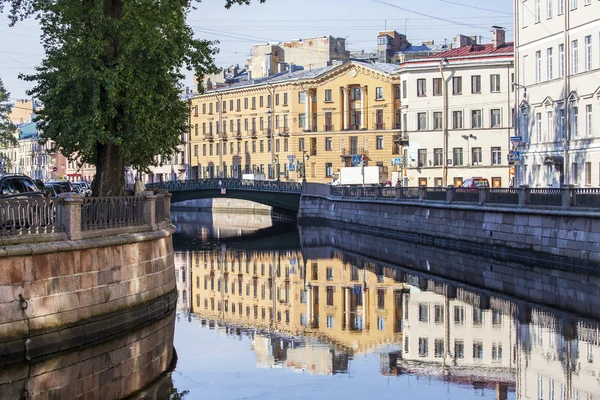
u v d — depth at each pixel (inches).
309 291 1427.2
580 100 2081.7
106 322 914.7
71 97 1111.0
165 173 5241.1
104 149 1183.6
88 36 1088.8
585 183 2057.1
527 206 1619.1
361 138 4210.1
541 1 2306.8
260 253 2108.8
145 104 1119.0
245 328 1077.1
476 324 1046.4
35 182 1325.0
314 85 4284.0
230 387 750.5
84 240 875.4
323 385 761.6
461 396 716.0
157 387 744.3
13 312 772.6
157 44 1107.3
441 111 3265.3
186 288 1503.4
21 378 743.7
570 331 974.4
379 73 4133.9
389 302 1261.1
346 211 2851.9
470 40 3641.7
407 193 2310.5
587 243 1408.7
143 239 1003.3
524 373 794.2
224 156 4832.7
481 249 1819.6
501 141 3179.1
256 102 4589.1
